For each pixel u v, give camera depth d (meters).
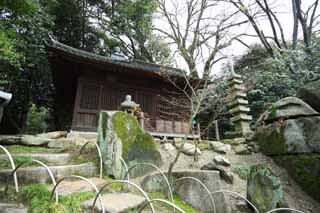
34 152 3.71
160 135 7.82
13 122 9.35
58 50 6.59
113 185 2.80
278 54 8.96
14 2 4.00
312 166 3.53
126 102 4.77
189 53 5.87
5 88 8.04
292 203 3.23
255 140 4.80
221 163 3.99
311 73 6.09
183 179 3.01
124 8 13.34
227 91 5.72
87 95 7.52
